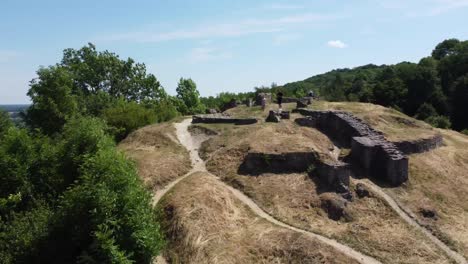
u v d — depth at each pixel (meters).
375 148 28.80
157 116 49.66
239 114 39.75
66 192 19.83
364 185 26.42
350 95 80.50
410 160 31.14
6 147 24.41
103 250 16.80
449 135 41.41
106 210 18.03
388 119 38.53
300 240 20.19
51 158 24.38
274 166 27.14
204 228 21.20
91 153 22.92
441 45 96.50
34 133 33.31
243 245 20.12
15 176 23.05
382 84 75.12
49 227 19.22
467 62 75.12
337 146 31.55
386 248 20.91
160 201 24.30
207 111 48.75
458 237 22.61
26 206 22.59
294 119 35.09
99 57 62.91
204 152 30.94
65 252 19.09
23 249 18.77
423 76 71.38
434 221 24.05
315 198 24.47
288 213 23.30
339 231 22.12
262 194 24.83
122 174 19.48
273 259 19.39
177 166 28.53
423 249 21.08
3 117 48.59
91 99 53.69
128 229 18.31
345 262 19.14
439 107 68.94
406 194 26.73
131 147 33.03
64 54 63.34
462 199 27.56
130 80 65.62
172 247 20.92
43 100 37.75
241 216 22.77
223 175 27.31
